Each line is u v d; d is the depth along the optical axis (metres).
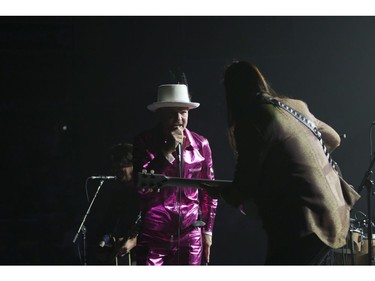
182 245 5.99
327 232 4.43
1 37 13.77
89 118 14.73
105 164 14.62
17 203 14.37
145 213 5.96
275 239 4.48
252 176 4.47
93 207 7.98
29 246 13.30
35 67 14.42
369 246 6.67
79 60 14.34
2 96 14.64
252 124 4.49
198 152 6.08
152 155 5.92
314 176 4.48
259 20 13.55
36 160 14.70
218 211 12.62
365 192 11.66
